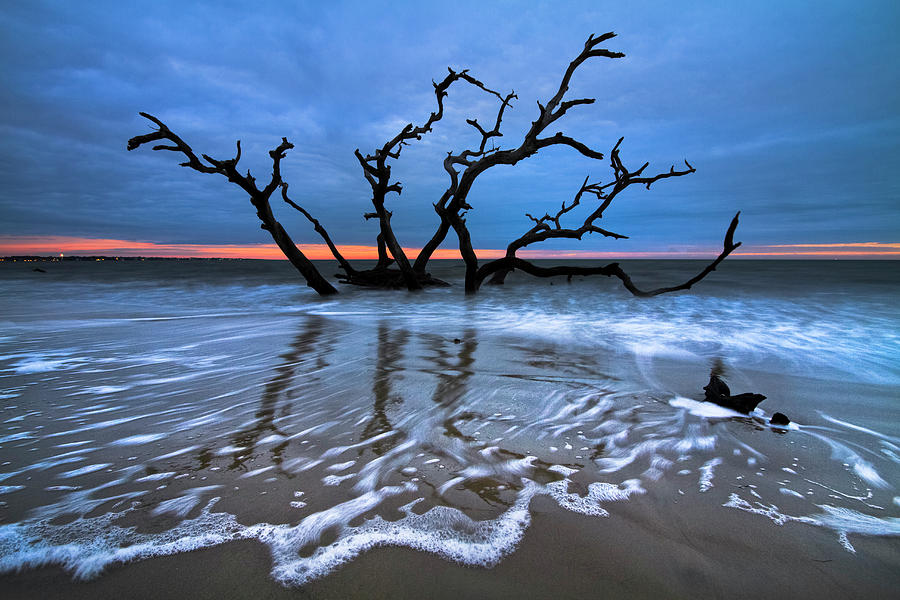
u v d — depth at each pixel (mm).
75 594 1408
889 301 12422
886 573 1523
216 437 2746
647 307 11438
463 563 1572
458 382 4102
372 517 1853
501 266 13062
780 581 1485
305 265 13352
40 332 6793
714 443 2707
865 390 3955
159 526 1775
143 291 15883
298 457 2457
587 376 4379
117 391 3727
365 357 5215
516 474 2275
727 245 9625
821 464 2424
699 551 1646
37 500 1968
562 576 1507
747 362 5109
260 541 1686
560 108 11516
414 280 14703
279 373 4395
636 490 2113
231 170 11250
